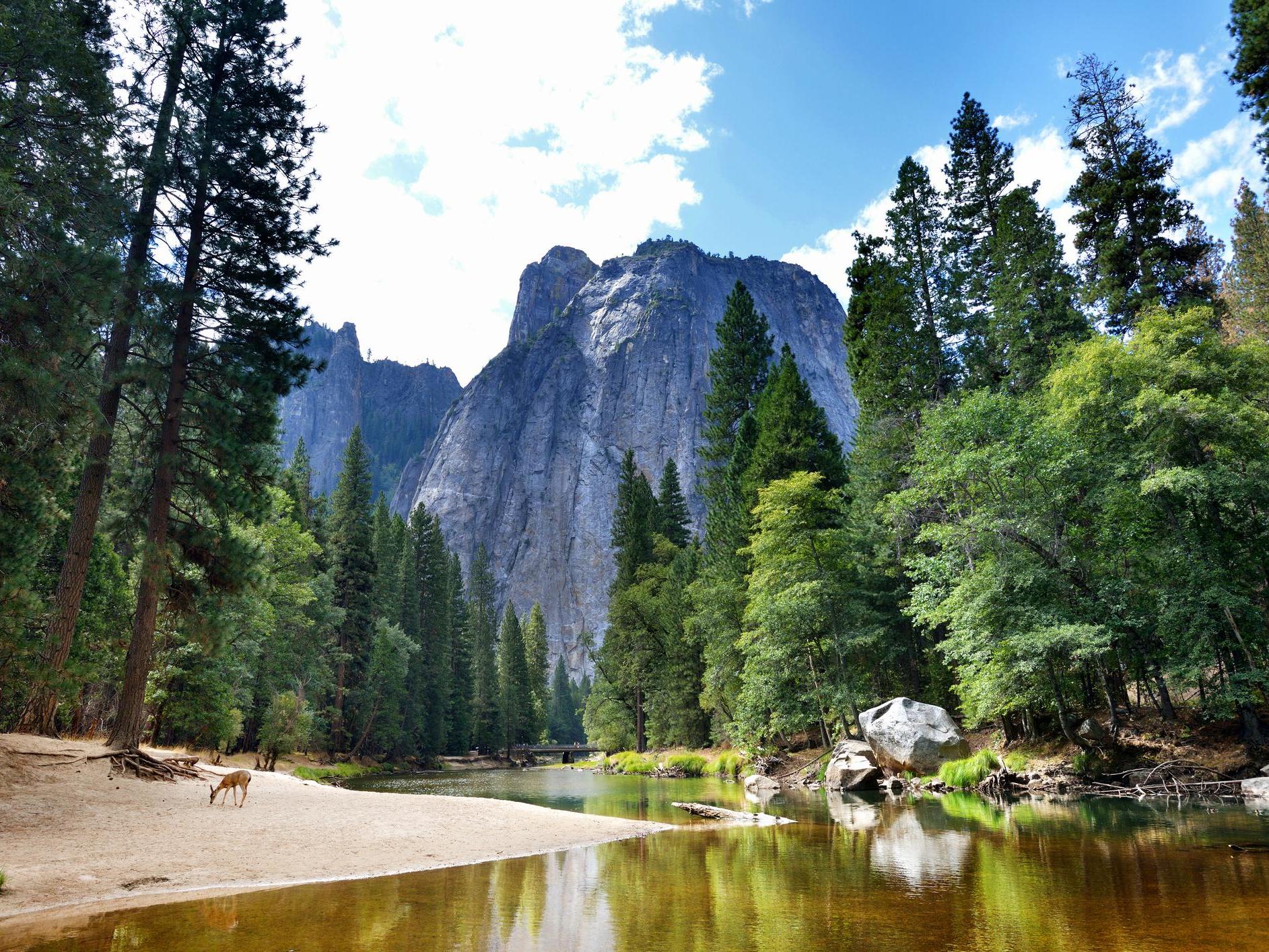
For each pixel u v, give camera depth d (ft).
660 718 190.19
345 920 25.52
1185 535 71.26
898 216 134.21
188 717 106.83
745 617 116.16
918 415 122.72
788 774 108.47
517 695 327.88
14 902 27.84
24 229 43.52
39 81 45.06
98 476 59.72
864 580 112.37
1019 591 75.72
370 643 202.69
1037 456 76.54
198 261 70.69
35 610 49.88
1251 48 70.74
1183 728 71.56
